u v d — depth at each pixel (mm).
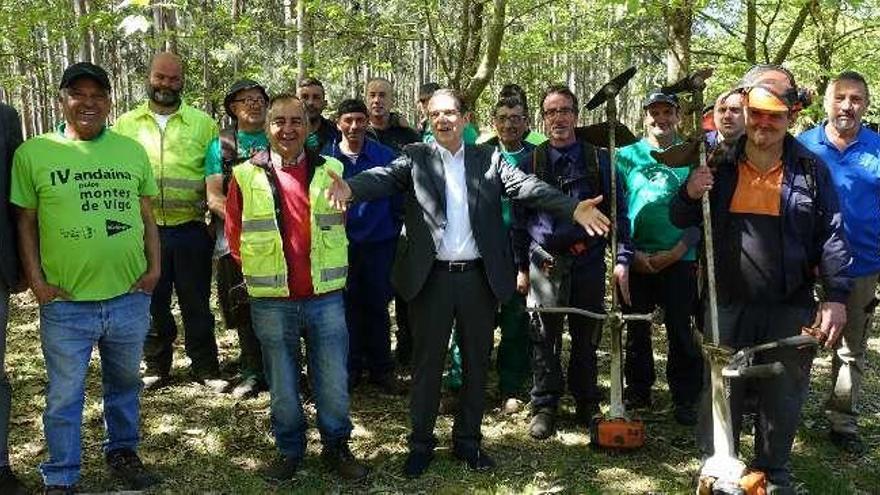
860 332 4164
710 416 3643
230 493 3717
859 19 7793
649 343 4809
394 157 5012
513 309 4711
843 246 3271
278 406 3781
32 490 3660
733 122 4242
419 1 7660
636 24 9266
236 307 4207
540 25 10039
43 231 3344
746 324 3439
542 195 3641
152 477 3795
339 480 3857
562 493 3734
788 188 3275
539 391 4434
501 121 4707
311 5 7938
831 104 4070
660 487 3803
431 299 3736
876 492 3752
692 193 3305
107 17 6641
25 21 7238
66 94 3342
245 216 3629
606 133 4238
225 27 8766
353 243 4910
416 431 3908
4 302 3438
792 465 4020
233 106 4703
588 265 4289
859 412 4789
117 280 3479
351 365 5121
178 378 5238
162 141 4754
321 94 5219
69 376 3430
